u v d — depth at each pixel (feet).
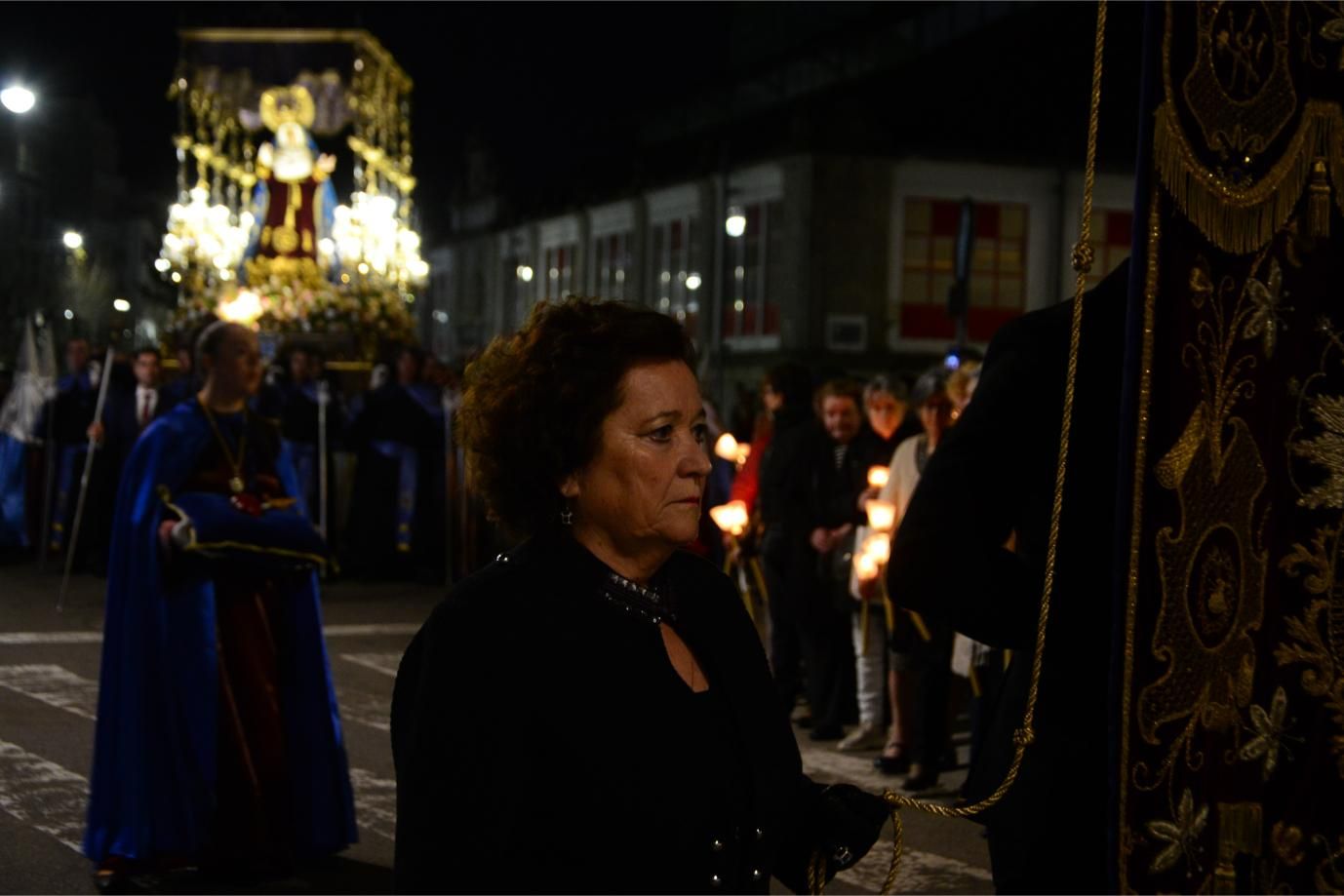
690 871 7.11
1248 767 8.11
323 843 18.88
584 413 7.38
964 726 31.19
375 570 53.47
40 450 56.75
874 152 110.32
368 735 26.86
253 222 68.64
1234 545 8.02
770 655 31.48
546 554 7.43
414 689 7.37
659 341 7.52
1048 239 112.68
